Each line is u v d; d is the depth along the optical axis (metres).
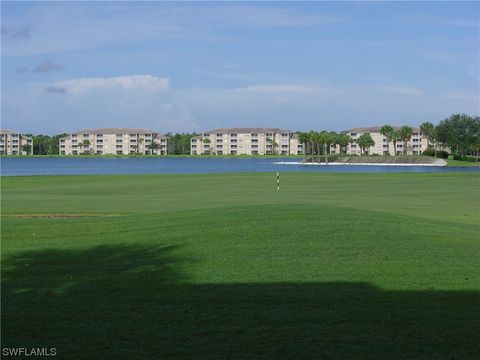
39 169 121.75
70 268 12.60
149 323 8.66
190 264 12.82
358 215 18.27
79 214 24.00
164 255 13.80
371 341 7.92
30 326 8.53
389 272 12.01
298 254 13.58
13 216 22.72
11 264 13.08
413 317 8.91
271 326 8.52
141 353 7.53
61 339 8.02
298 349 7.65
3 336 8.12
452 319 8.81
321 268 12.34
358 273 11.91
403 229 16.50
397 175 59.25
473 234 16.98
